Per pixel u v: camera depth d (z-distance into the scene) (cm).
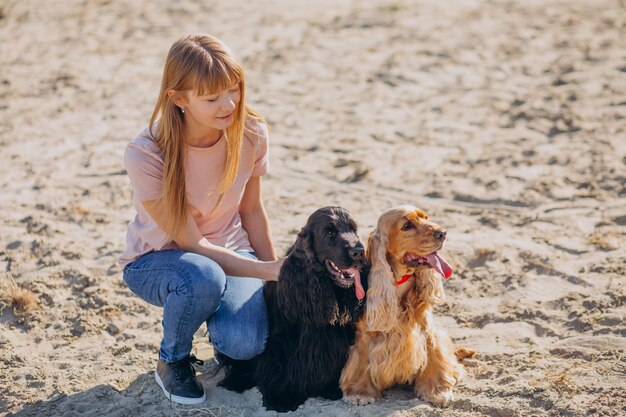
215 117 387
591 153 755
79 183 737
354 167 760
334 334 407
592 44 1116
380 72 1045
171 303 404
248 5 1430
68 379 450
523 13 1316
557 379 412
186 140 403
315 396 420
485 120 872
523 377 421
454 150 795
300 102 950
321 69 1066
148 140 403
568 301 505
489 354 452
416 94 967
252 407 416
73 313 523
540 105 898
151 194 403
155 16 1362
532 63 1053
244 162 427
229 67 383
